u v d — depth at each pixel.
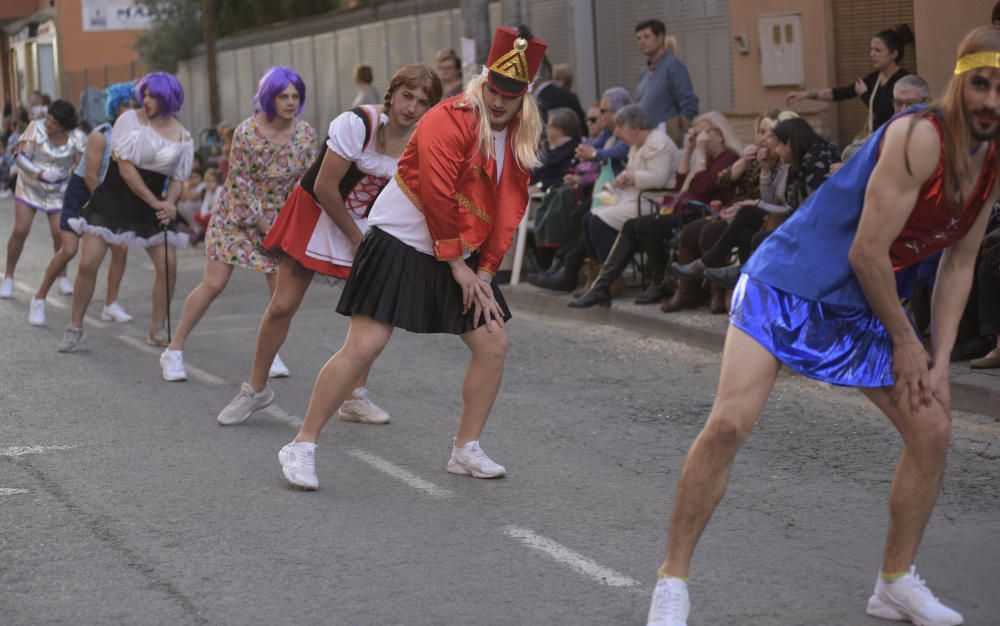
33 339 10.20
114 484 6.01
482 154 5.37
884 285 3.86
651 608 4.02
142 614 4.39
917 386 3.96
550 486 5.87
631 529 5.22
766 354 3.97
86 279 9.44
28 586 4.68
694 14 14.23
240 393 7.14
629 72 15.60
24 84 50.22
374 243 5.57
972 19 9.93
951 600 4.38
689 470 3.97
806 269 3.98
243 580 4.70
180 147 9.17
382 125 6.26
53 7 43.59
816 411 7.20
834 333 4.02
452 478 6.04
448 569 4.78
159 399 7.86
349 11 24.98
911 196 3.77
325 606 4.43
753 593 4.48
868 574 4.65
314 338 10.04
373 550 5.01
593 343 9.48
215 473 6.16
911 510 4.11
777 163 9.21
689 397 7.67
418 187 5.43
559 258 11.16
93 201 9.30
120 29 43.62
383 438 6.82
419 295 5.56
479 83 5.33
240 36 30.73
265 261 8.08
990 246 7.20
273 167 7.93
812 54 12.43
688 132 10.29
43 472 6.24
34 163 12.28
